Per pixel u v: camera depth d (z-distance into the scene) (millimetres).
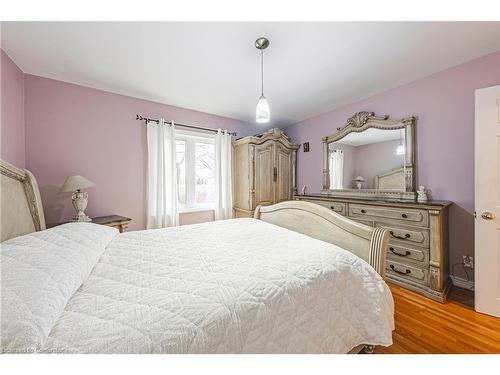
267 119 1792
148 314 658
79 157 2412
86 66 2043
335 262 1055
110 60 1949
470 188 2037
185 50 1808
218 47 1768
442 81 2180
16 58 1890
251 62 1999
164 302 720
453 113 2115
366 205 2412
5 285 638
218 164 3389
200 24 1501
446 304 1813
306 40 1681
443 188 2199
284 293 838
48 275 738
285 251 1184
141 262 1080
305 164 3797
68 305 708
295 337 809
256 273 926
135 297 755
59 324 610
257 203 3352
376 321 1045
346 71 2180
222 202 3447
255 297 782
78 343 547
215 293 776
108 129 2594
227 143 3504
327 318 919
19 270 727
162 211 2908
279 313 795
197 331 625
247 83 2430
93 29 1546
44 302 619
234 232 1640
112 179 2623
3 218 1321
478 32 1600
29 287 652
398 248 2135
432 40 1695
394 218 2178
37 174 2186
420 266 1989
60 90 2299
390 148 2621
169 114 3049
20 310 562
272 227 1727
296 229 1765
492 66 1883
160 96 2770
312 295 900
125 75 2227
